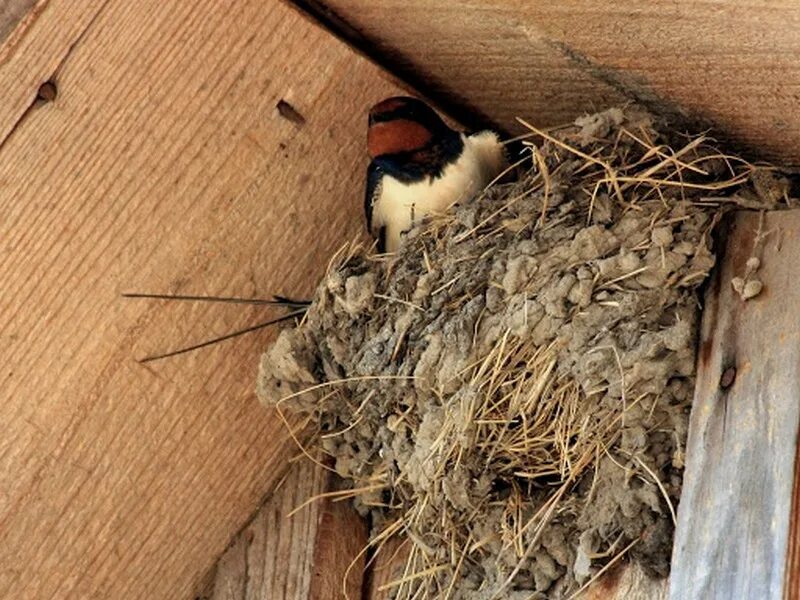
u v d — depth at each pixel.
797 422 0.34
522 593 0.40
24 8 0.40
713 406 0.37
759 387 0.36
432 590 0.43
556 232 0.42
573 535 0.40
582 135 0.43
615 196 0.42
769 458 0.35
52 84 0.40
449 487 0.41
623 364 0.39
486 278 0.42
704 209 0.40
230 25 0.42
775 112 0.38
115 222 0.42
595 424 0.39
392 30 0.43
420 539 0.43
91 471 0.43
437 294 0.43
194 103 0.42
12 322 0.41
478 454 0.41
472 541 0.42
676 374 0.38
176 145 0.42
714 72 0.37
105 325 0.42
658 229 0.40
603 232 0.41
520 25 0.39
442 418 0.42
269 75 0.43
